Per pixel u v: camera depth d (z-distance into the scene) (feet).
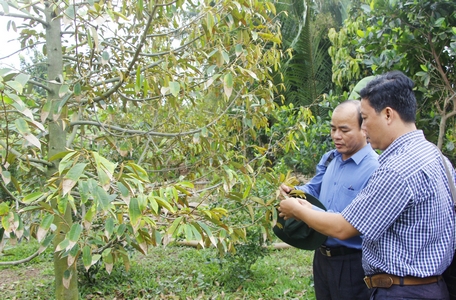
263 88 9.36
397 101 5.59
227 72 7.14
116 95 8.45
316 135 16.76
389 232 5.44
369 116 5.80
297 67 34.60
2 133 7.20
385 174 5.28
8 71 5.25
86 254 5.22
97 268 14.85
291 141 9.48
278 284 14.66
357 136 8.05
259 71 8.88
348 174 8.15
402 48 12.58
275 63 9.15
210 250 18.85
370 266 5.75
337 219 5.78
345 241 7.78
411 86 5.67
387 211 5.23
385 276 5.50
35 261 19.51
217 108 10.98
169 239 5.43
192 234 5.39
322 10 38.68
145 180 5.40
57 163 7.62
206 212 6.01
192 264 17.48
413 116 5.68
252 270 16.10
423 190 5.18
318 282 8.57
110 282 15.58
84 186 4.60
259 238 14.60
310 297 12.93
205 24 7.20
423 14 12.07
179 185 6.04
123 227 5.53
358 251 7.78
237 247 14.76
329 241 7.98
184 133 8.64
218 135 9.30
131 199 4.94
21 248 21.24
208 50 8.41
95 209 4.82
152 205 4.94
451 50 11.80
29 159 7.25
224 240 6.93
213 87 8.67
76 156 4.74
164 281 15.05
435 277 5.39
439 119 12.92
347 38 19.07
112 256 6.05
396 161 5.31
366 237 5.41
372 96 5.74
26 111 4.83
